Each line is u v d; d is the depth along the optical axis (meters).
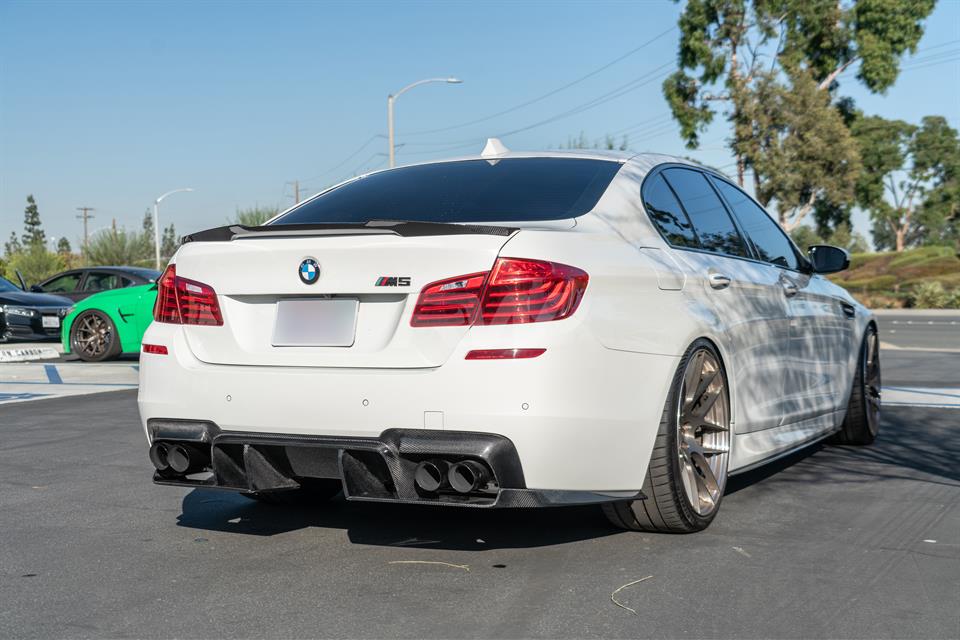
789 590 3.15
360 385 3.21
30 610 3.00
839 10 42.31
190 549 3.71
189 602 3.07
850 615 2.92
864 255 61.72
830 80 44.06
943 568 3.41
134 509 4.39
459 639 2.73
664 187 4.16
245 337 3.49
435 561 3.50
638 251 3.61
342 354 3.29
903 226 85.44
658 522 3.74
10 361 12.85
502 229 3.19
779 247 5.14
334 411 3.26
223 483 3.51
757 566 3.42
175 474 3.68
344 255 3.30
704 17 41.22
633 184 3.91
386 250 3.24
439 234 3.20
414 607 3.00
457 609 2.98
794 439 4.84
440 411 3.12
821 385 5.27
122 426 6.91
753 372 4.32
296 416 3.32
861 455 5.74
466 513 4.24
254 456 3.43
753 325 4.32
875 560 3.50
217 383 3.47
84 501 4.55
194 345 3.57
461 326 3.13
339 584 3.24
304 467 3.43
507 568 3.41
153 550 3.69
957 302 36.94
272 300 3.47
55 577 3.35
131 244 40.38
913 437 6.38
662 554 3.57
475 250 3.15
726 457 4.04
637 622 2.86
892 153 63.06
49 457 5.69
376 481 3.31
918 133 83.69
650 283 3.54
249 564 3.49
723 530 3.93
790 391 4.80
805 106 39.16
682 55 42.22
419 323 3.18
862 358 5.91
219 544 3.78
